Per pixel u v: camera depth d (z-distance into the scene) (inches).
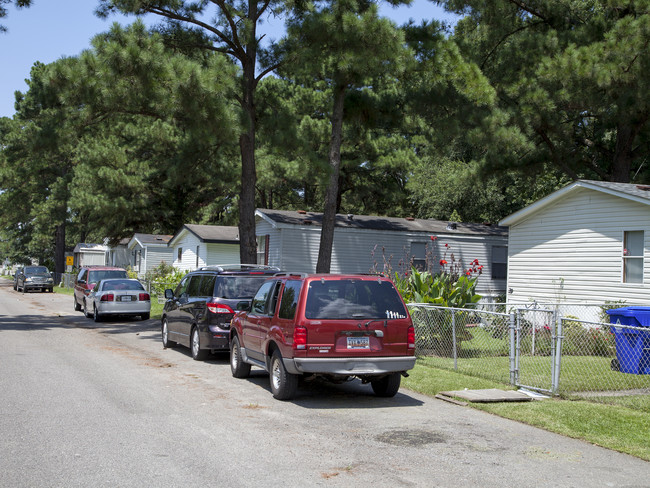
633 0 844.6
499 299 1031.6
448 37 850.1
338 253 1047.6
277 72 847.7
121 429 274.8
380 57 714.8
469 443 260.1
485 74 971.9
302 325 330.0
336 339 333.1
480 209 1558.8
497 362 479.8
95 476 210.2
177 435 266.2
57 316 955.3
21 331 709.3
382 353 338.6
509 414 310.8
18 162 2074.3
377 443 258.5
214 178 1111.0
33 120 1724.9
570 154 1020.5
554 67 828.6
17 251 3417.8
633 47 762.8
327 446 252.5
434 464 229.8
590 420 295.9
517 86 884.0
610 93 827.4
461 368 451.2
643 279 646.5
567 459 238.8
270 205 1828.2
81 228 2755.9
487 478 214.4
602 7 943.0
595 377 411.8
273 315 366.3
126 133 1481.3
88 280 992.9
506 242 1164.5
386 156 1409.9
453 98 872.9
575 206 730.2
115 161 1427.2
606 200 690.2
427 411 324.5
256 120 848.3
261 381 414.3
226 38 783.1
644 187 705.6
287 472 217.6
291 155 873.5
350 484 205.9
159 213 1640.0
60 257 2431.1
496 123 833.5
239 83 764.0
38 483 202.4
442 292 540.7
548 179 1371.8
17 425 279.3
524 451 249.0
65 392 356.2
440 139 916.6
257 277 502.3
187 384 394.0
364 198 1665.8
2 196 2421.3
